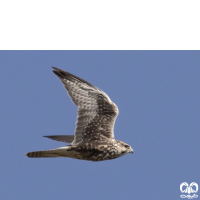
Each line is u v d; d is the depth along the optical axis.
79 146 16.00
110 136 16.42
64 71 16.33
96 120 16.38
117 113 16.59
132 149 17.06
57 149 15.59
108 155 16.41
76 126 16.16
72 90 16.27
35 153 15.46
